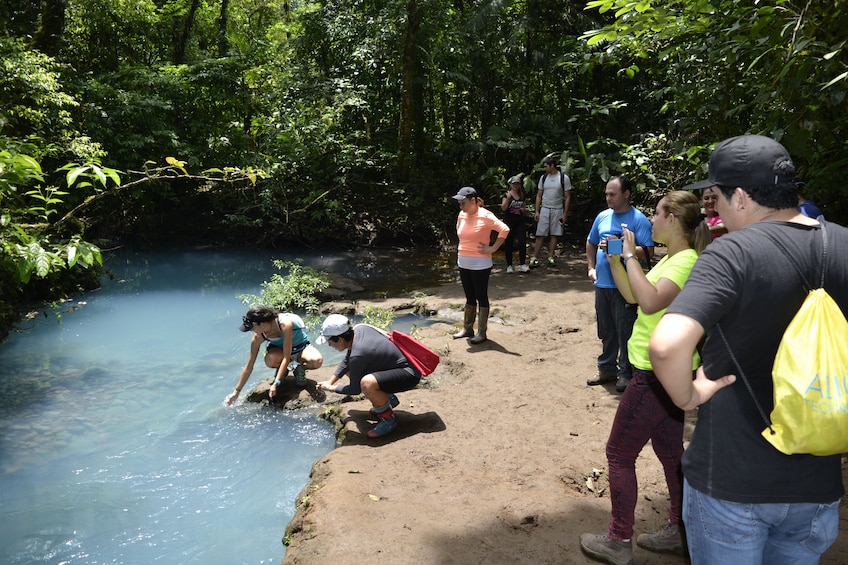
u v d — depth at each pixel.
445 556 3.59
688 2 5.87
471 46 17.20
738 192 2.03
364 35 16.80
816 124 4.86
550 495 4.27
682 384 1.87
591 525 3.90
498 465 4.71
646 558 3.53
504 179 16.17
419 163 17.69
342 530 3.85
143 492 4.76
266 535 4.20
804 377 1.76
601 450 4.93
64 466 5.15
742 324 1.91
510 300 9.41
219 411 6.14
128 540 4.19
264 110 16.80
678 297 1.92
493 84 18.19
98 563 3.96
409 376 5.30
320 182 15.48
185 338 8.45
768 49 5.26
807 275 1.89
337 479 4.48
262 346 7.91
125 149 13.61
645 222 5.69
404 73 15.73
